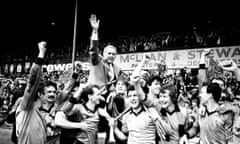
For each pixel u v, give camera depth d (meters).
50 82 4.36
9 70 30.06
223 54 17.69
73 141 4.04
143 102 3.89
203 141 4.42
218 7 22.36
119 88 5.31
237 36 17.98
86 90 4.10
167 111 4.24
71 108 3.95
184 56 19.08
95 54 5.11
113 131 4.46
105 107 4.88
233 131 4.88
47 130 4.22
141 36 24.52
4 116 13.79
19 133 3.76
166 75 16.48
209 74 7.38
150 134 3.86
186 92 13.45
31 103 3.80
